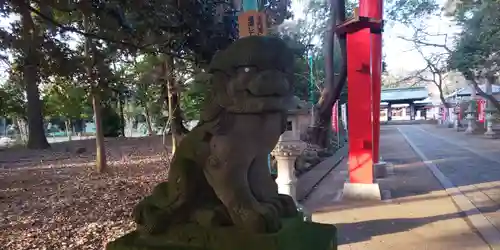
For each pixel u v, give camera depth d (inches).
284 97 69.4
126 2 156.3
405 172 327.9
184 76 321.7
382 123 1525.6
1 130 1256.8
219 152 68.0
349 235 165.3
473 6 460.8
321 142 498.0
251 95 66.3
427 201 220.4
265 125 69.7
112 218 207.6
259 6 173.2
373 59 292.4
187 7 178.7
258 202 69.6
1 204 248.5
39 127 671.8
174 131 358.0
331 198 239.3
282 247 62.6
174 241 69.7
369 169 233.1
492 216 182.1
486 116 713.0
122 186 302.5
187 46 199.9
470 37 469.7
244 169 68.9
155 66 324.5
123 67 376.5
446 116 1130.7
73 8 153.3
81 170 400.5
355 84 231.8
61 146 693.9
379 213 198.7
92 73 206.7
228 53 68.9
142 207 75.6
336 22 420.5
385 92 1760.6
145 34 179.5
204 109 72.8
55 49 163.0
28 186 314.7
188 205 73.2
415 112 1873.8
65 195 274.5
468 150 472.1
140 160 468.4
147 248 68.5
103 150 382.0
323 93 468.4
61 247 162.6
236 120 69.6
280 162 177.8
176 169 73.1
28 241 171.2
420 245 148.8
